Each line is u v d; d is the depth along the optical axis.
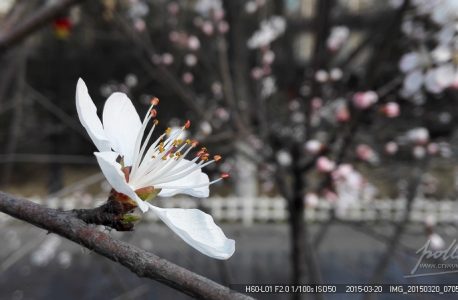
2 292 6.88
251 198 11.09
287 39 6.00
